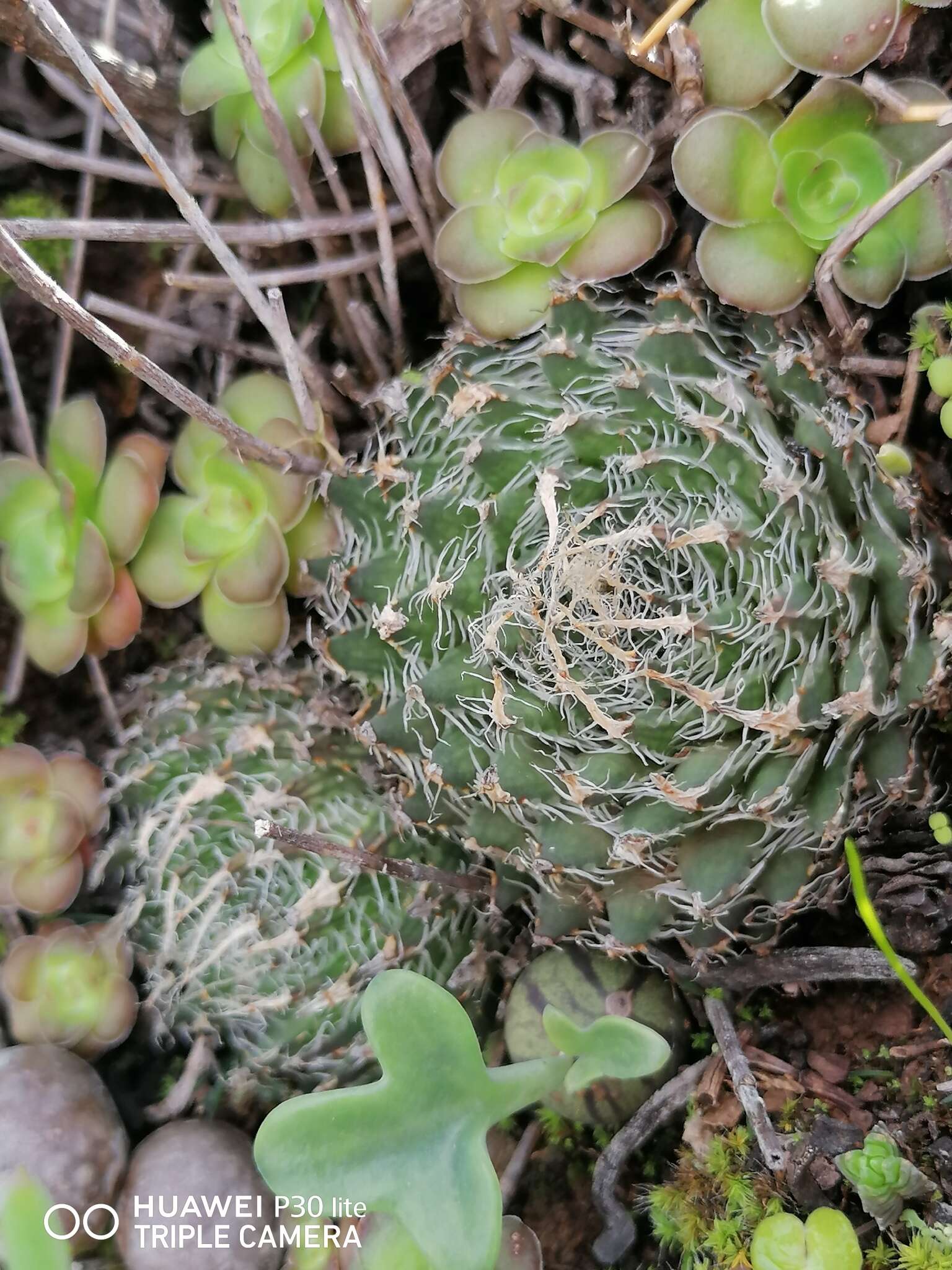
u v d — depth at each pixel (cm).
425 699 22
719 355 22
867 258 22
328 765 24
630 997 23
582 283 22
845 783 21
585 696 21
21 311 25
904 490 21
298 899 23
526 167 23
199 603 26
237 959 23
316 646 24
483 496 22
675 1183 22
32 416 26
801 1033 23
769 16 21
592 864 21
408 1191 20
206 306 26
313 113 23
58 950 24
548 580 21
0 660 25
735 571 21
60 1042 23
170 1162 23
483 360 23
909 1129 22
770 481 20
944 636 21
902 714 21
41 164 25
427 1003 21
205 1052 24
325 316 26
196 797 23
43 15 21
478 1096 21
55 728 26
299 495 24
